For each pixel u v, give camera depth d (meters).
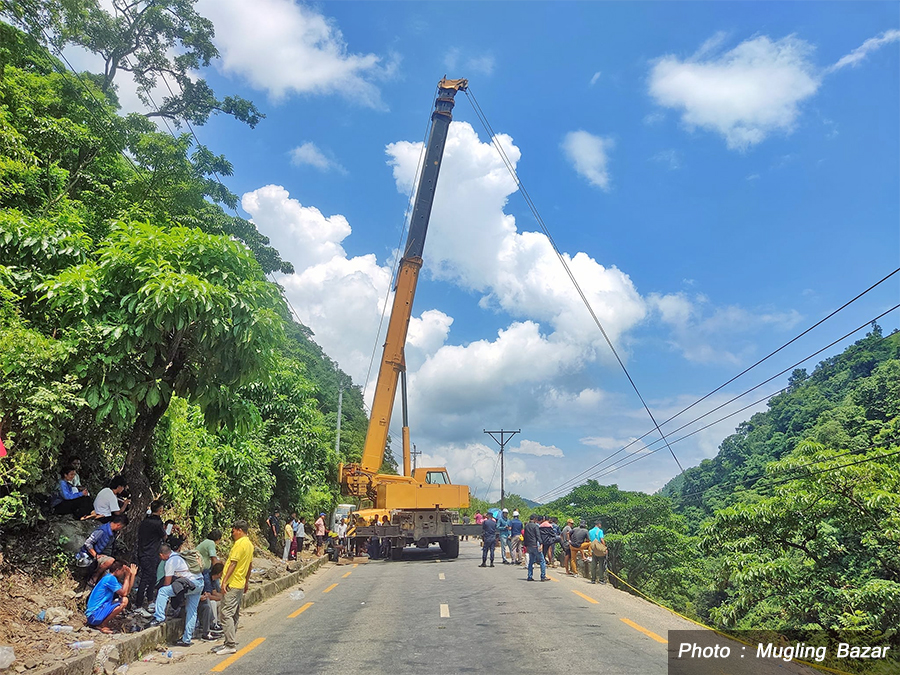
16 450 8.86
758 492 47.34
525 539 17.39
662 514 40.78
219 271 9.88
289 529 20.94
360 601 13.61
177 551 10.00
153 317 9.38
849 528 19.75
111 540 9.57
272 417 24.61
